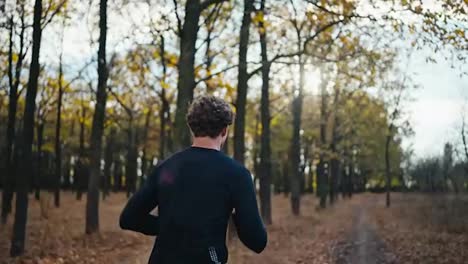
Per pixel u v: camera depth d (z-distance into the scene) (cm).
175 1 1480
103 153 5581
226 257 266
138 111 3550
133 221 283
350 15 1107
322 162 3566
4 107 2945
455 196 2416
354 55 1334
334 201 4375
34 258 1216
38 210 2677
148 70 2156
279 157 5766
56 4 1864
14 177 2192
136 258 1291
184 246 260
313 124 3416
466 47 977
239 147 1764
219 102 284
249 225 264
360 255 1397
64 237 1630
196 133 281
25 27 1830
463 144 2334
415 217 2486
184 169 271
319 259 1319
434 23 974
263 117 2325
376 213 3198
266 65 1367
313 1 1123
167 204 269
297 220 2573
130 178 4678
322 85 2892
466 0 927
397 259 1321
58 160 3173
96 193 1789
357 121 3509
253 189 275
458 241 1614
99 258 1291
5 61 2195
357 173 7869
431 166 3016
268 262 1218
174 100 2962
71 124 4538
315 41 1478
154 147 4362
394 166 5672
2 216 2086
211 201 265
